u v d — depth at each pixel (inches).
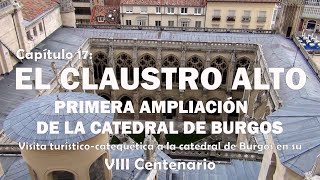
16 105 1894.7
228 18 3506.4
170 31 2977.4
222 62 2800.2
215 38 2817.4
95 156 972.6
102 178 1066.7
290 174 836.0
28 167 1005.2
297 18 2765.7
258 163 1433.3
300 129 900.0
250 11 3464.6
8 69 2169.0
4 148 1473.9
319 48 2997.0
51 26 2829.7
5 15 2105.1
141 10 3501.5
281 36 2861.7
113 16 3661.4
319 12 3720.5
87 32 2940.5
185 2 3474.4
